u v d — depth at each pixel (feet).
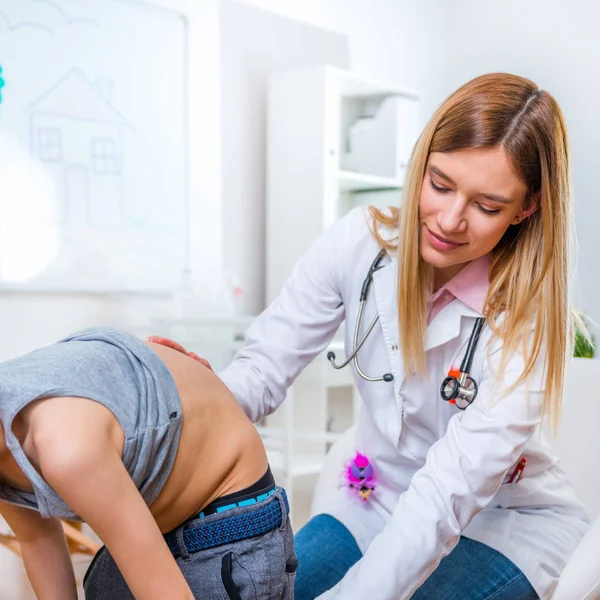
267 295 11.11
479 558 4.22
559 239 3.79
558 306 3.83
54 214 8.93
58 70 8.93
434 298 4.21
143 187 9.78
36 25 8.72
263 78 11.25
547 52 12.28
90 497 2.47
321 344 4.74
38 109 8.77
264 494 3.24
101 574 3.30
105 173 9.39
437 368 4.28
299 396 10.69
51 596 3.37
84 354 2.87
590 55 11.71
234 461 3.18
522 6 12.60
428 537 3.62
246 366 4.58
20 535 3.35
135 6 9.62
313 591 4.42
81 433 2.49
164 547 2.60
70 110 9.05
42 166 8.81
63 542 3.47
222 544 3.06
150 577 2.56
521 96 3.62
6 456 2.72
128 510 2.53
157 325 9.73
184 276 10.23
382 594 3.56
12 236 8.58
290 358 4.62
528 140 3.55
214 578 3.01
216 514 3.09
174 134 10.09
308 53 11.77
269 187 11.03
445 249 3.80
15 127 8.59
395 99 11.53
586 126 11.75
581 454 5.07
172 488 2.97
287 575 3.33
